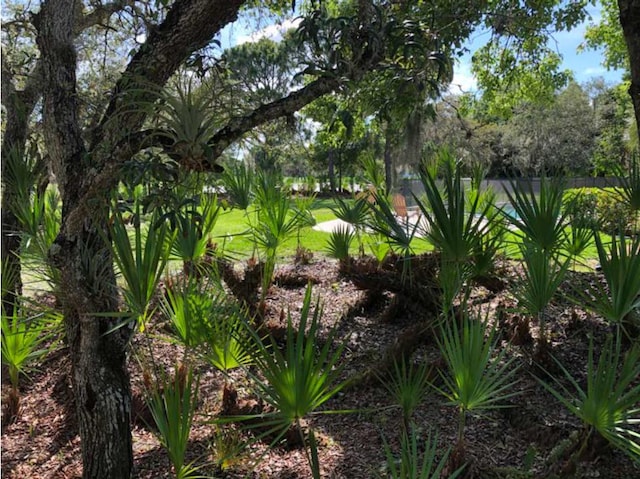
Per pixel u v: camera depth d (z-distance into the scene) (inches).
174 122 68.9
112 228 83.3
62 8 94.5
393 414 128.0
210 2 85.2
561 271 118.1
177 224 69.5
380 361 148.1
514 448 110.0
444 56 73.9
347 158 767.7
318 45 73.5
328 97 127.7
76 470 119.2
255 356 91.0
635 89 115.2
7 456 126.3
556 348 138.6
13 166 151.8
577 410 84.7
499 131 1067.3
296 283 237.1
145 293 83.7
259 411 129.0
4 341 140.9
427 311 178.9
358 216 184.5
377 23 72.6
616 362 80.5
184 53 87.4
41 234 146.5
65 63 94.8
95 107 102.4
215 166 73.0
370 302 198.7
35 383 164.4
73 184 92.7
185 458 116.6
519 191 116.5
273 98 92.4
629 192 131.0
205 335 110.7
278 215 191.0
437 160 154.7
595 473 95.7
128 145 76.5
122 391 100.8
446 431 117.7
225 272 199.2
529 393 124.4
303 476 106.9
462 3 150.1
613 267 93.0
